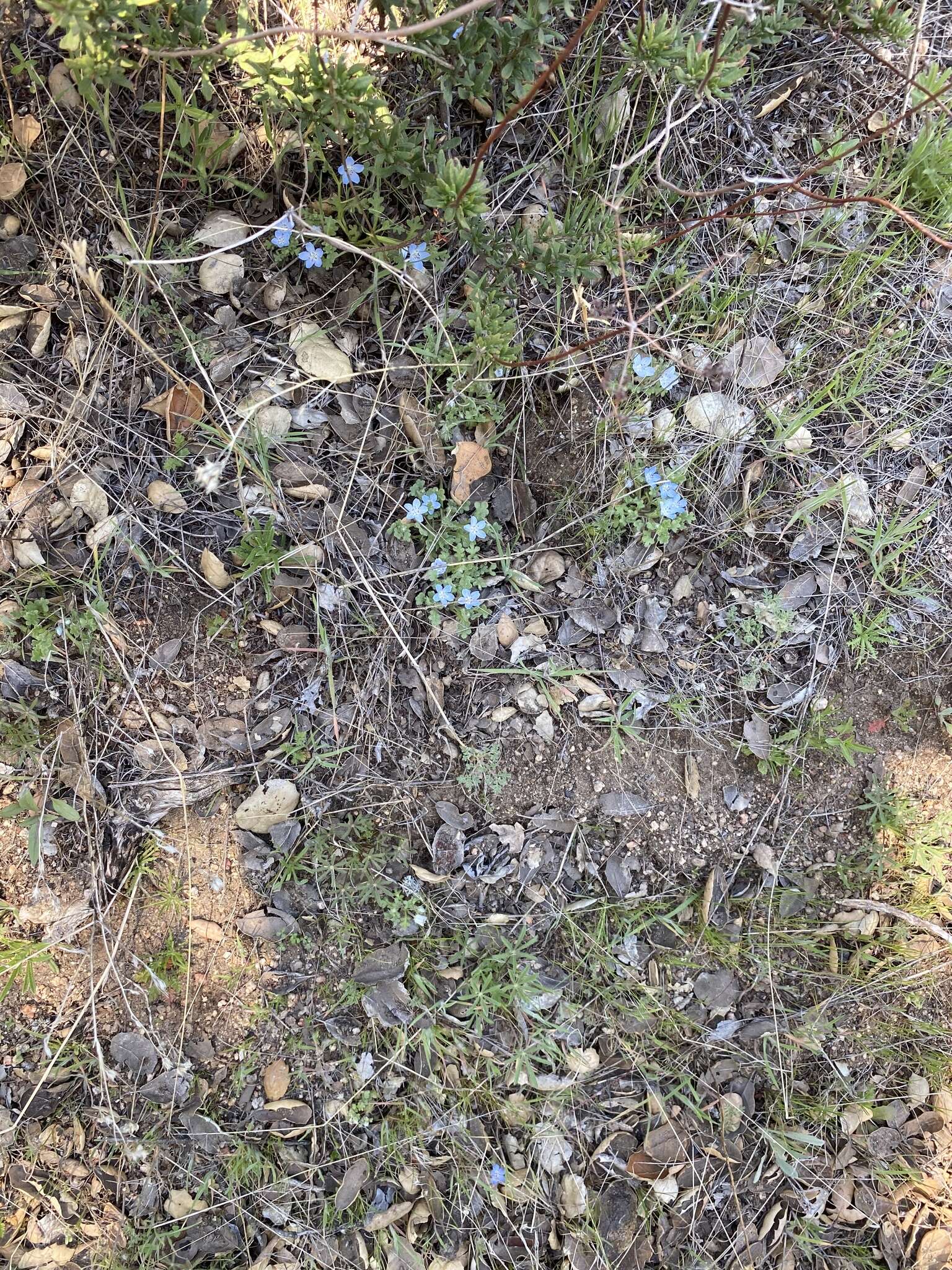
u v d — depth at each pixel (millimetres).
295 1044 744
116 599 726
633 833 770
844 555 782
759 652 777
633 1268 750
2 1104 723
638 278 760
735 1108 768
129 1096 729
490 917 756
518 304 745
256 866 742
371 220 719
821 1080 784
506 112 592
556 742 763
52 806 715
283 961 747
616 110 723
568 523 758
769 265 770
